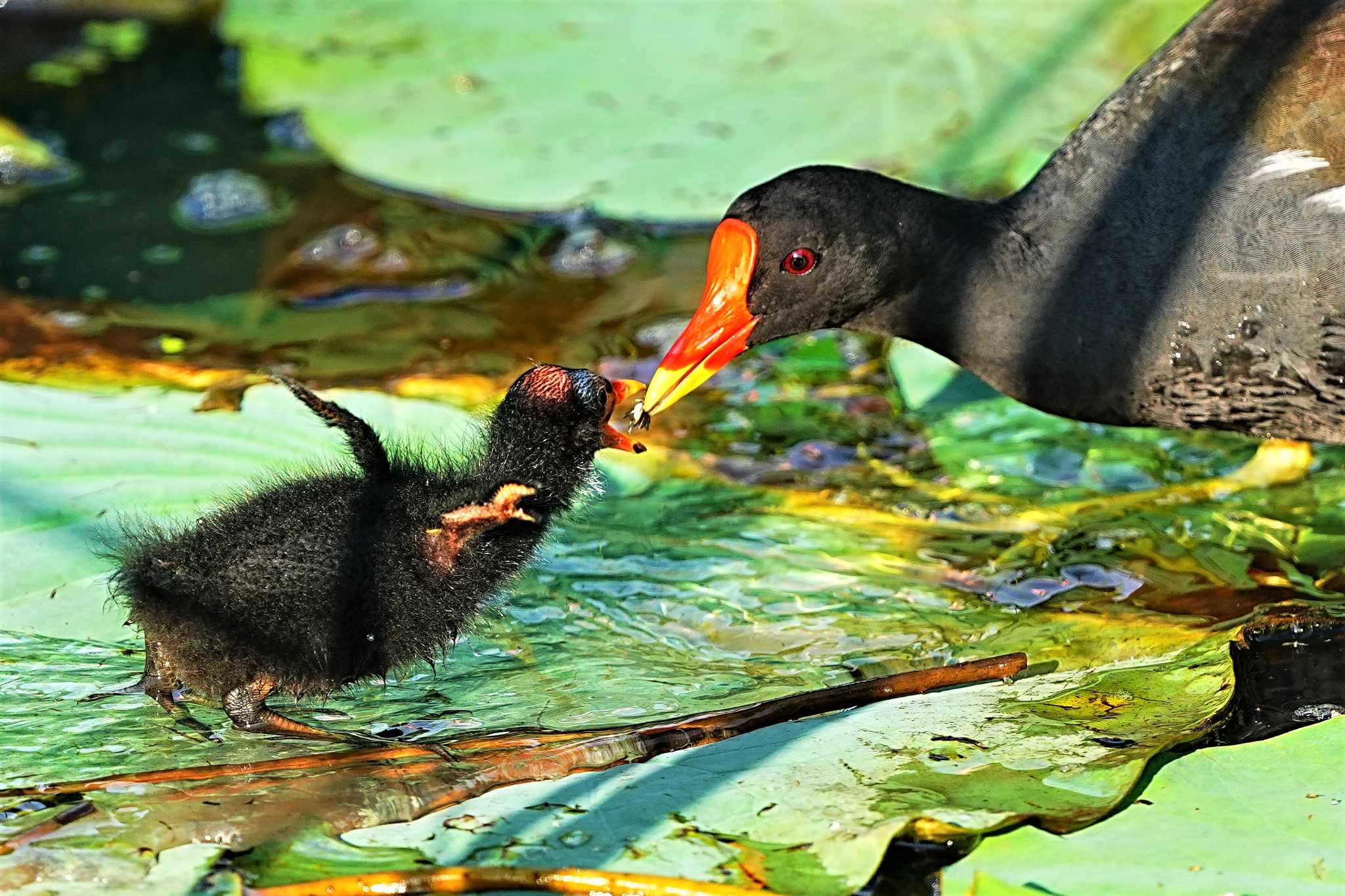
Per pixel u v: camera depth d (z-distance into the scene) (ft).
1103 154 25.62
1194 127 25.07
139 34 44.24
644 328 33.06
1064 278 25.45
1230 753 19.89
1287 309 24.38
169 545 21.57
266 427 28.04
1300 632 23.21
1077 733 20.81
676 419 30.71
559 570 25.79
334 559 21.56
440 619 22.36
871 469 29.09
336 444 27.45
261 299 33.78
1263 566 25.79
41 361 30.83
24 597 23.67
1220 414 25.64
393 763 20.43
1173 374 25.35
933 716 21.34
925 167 35.68
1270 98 24.72
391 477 23.00
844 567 25.93
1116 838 18.43
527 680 22.91
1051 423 30.63
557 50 41.24
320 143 37.14
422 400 29.09
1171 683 22.15
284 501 22.24
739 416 30.89
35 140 39.27
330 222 36.47
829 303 25.75
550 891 18.07
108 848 18.54
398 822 19.26
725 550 26.37
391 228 36.40
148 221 36.50
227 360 31.48
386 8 43.75
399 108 38.75
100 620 23.35
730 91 38.86
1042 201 25.99
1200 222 24.76
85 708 21.52
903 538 26.84
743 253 25.27
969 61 39.32
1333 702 21.61
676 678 22.89
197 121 40.34
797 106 38.04
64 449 26.94
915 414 30.94
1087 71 38.75
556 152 36.63
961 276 25.82
